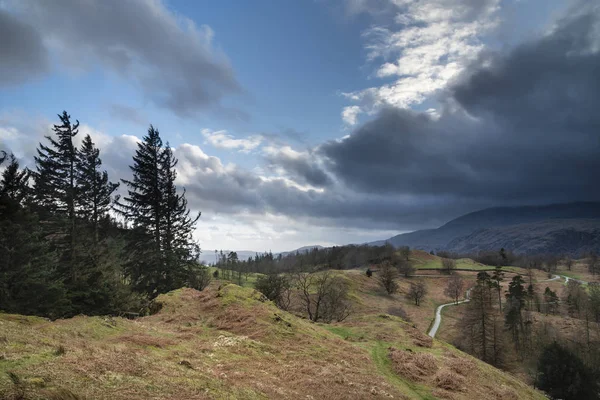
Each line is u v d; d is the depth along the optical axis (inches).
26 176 1423.5
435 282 6166.3
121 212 1966.0
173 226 2069.4
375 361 880.9
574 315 3976.4
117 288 1574.8
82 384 354.9
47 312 1280.8
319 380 644.1
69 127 1761.8
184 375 474.9
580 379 2210.9
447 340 3159.5
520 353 3065.9
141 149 2085.4
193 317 959.6
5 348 411.5
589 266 7746.1
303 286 2493.8
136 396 366.0
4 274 1177.4
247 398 461.4
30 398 286.2
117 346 550.0
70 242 1627.7
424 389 768.9
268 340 821.9
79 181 1792.6
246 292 1155.9
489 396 811.4
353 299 3816.4
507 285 5846.5
